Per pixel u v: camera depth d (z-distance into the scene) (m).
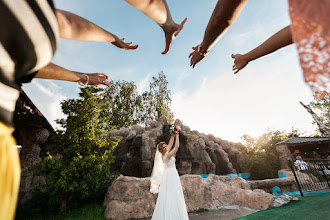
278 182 9.11
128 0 0.60
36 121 8.71
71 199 6.85
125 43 1.05
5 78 0.32
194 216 6.17
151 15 0.72
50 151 7.60
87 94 8.12
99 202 7.65
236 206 6.96
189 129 20.17
